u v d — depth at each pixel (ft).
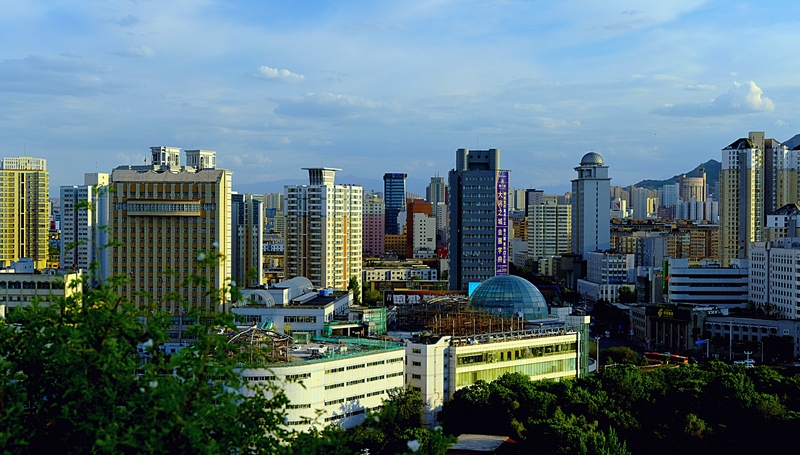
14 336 272.31
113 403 237.86
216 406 258.98
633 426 638.12
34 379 261.44
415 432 525.34
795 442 604.90
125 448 223.30
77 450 231.91
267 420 267.18
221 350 262.26
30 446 249.96
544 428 543.39
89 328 250.57
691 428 617.21
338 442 247.91
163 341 262.88
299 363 598.34
